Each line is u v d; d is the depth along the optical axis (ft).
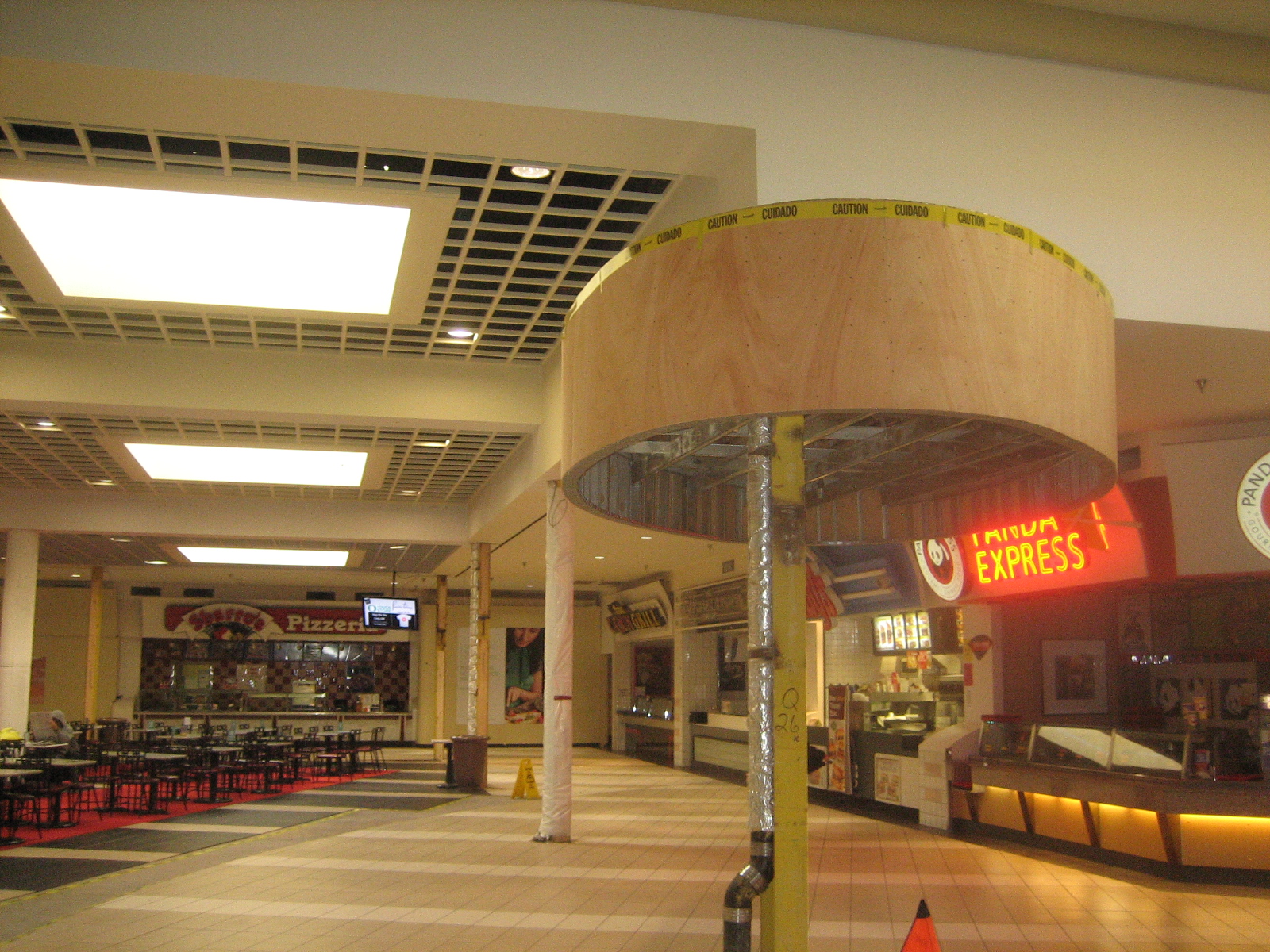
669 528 18.81
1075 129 19.63
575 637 86.48
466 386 34.04
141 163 19.57
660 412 12.52
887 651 44.39
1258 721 27.25
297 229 21.93
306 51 16.56
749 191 18.24
